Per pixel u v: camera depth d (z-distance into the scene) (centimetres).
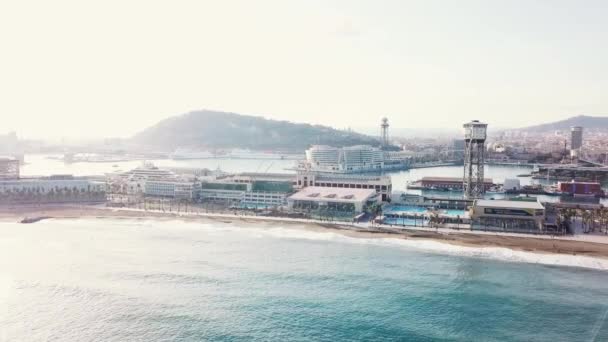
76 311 15175
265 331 13788
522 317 14688
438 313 15000
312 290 16900
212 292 16712
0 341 13362
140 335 13562
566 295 16362
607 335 13362
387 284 17475
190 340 13250
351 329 13950
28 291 16800
